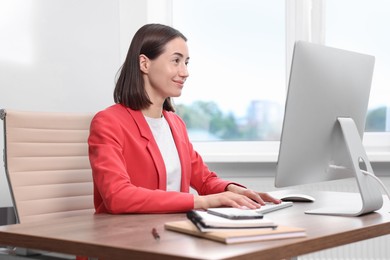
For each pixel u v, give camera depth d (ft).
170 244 3.61
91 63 10.66
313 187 10.90
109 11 10.83
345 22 11.84
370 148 11.83
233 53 12.03
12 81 9.87
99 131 5.82
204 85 12.05
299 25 11.41
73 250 3.82
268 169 11.22
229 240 3.62
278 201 5.84
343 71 5.59
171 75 6.25
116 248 3.57
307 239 3.87
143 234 4.02
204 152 11.89
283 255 3.62
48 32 10.25
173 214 5.17
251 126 12.09
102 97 10.77
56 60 10.32
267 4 11.98
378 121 11.93
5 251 5.62
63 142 7.03
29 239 4.09
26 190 6.51
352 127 5.55
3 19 9.82
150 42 6.23
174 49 6.26
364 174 5.40
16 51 9.92
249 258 3.35
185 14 12.03
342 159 5.84
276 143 11.93
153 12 11.50
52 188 6.77
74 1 10.51
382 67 11.84
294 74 5.11
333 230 4.32
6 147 6.47
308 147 5.44
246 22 12.03
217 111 12.07
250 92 12.06
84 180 7.13
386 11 11.78
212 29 12.01
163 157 6.41
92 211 7.13
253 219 4.06
